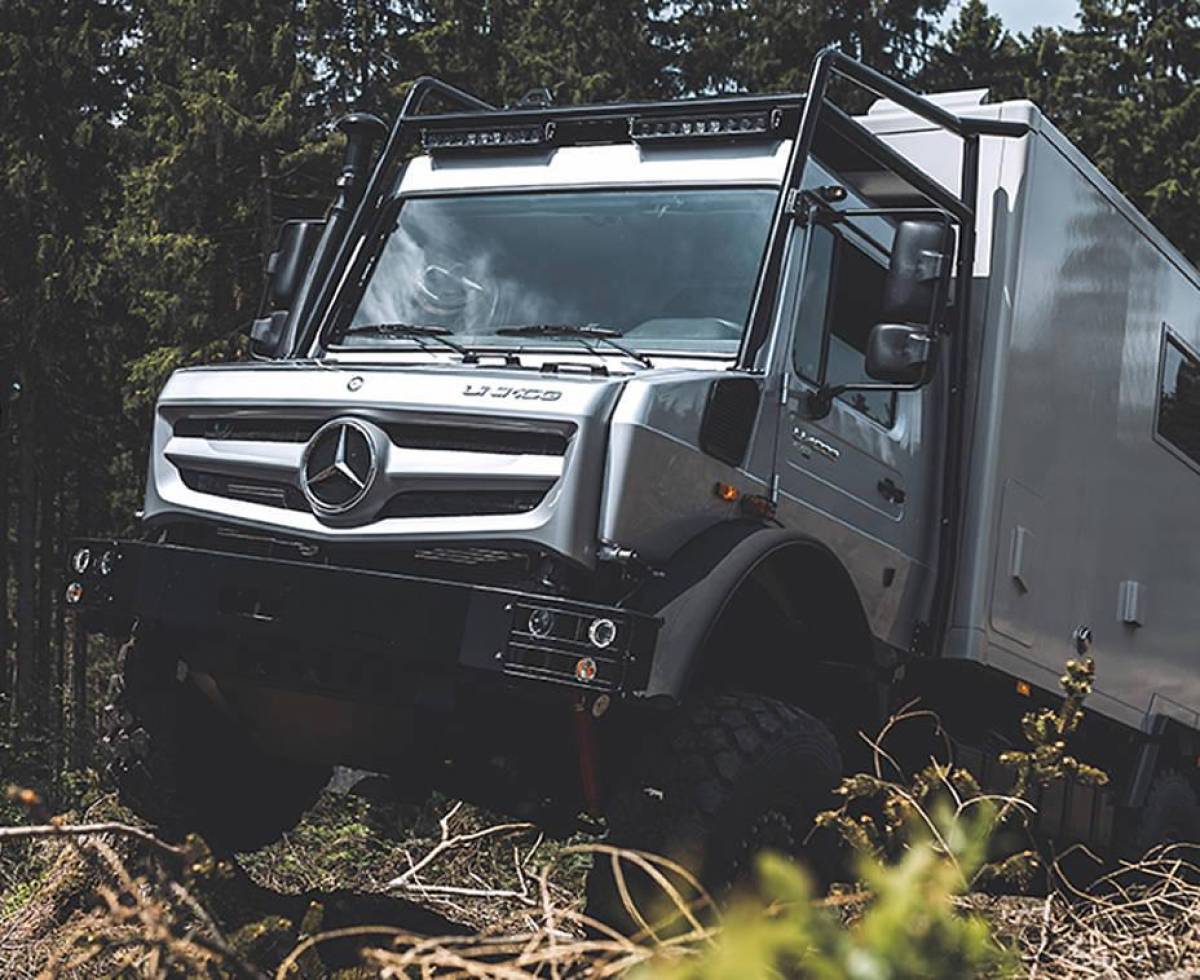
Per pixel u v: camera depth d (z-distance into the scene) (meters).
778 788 5.46
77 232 32.59
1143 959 3.70
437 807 8.69
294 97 27.41
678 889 5.18
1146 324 8.93
